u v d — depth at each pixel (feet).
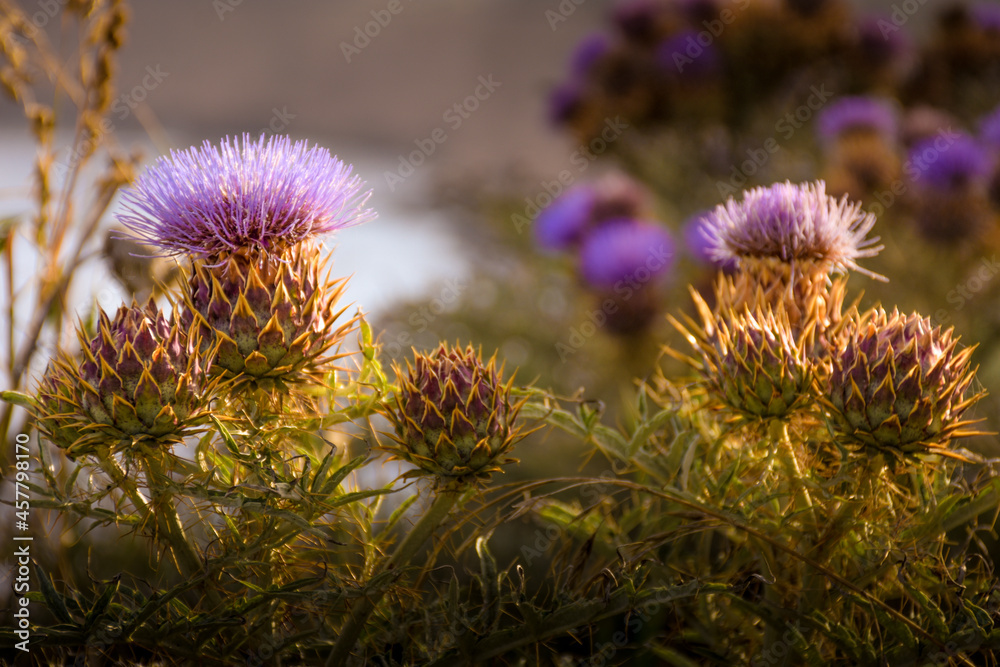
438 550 2.68
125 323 2.62
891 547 2.65
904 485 2.76
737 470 2.75
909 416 2.62
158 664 2.67
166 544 2.66
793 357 2.68
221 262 2.69
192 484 2.64
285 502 2.63
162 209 2.70
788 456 2.70
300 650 2.69
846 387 2.65
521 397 2.79
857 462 2.65
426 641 2.67
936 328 2.65
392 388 2.69
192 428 2.64
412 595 2.67
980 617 2.60
